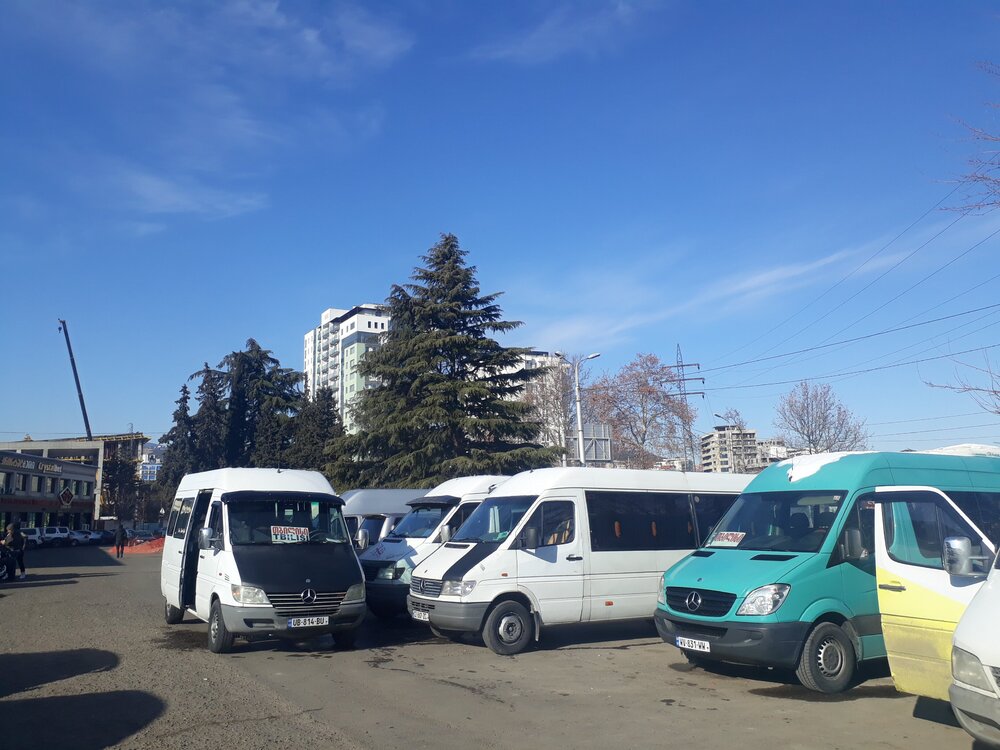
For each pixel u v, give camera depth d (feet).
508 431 99.60
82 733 22.93
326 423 160.76
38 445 275.59
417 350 100.83
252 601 34.88
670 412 159.74
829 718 24.89
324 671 32.50
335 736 22.74
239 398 188.65
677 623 30.94
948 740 22.35
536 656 36.42
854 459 31.96
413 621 48.49
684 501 44.91
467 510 49.26
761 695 28.09
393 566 46.73
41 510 216.95
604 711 25.82
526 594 38.17
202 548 37.58
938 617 23.22
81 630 43.39
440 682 30.40
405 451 101.09
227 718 24.61
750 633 28.14
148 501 289.94
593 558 40.45
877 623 29.71
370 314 413.59
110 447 309.83
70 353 282.97
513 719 24.80
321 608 35.81
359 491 63.16
